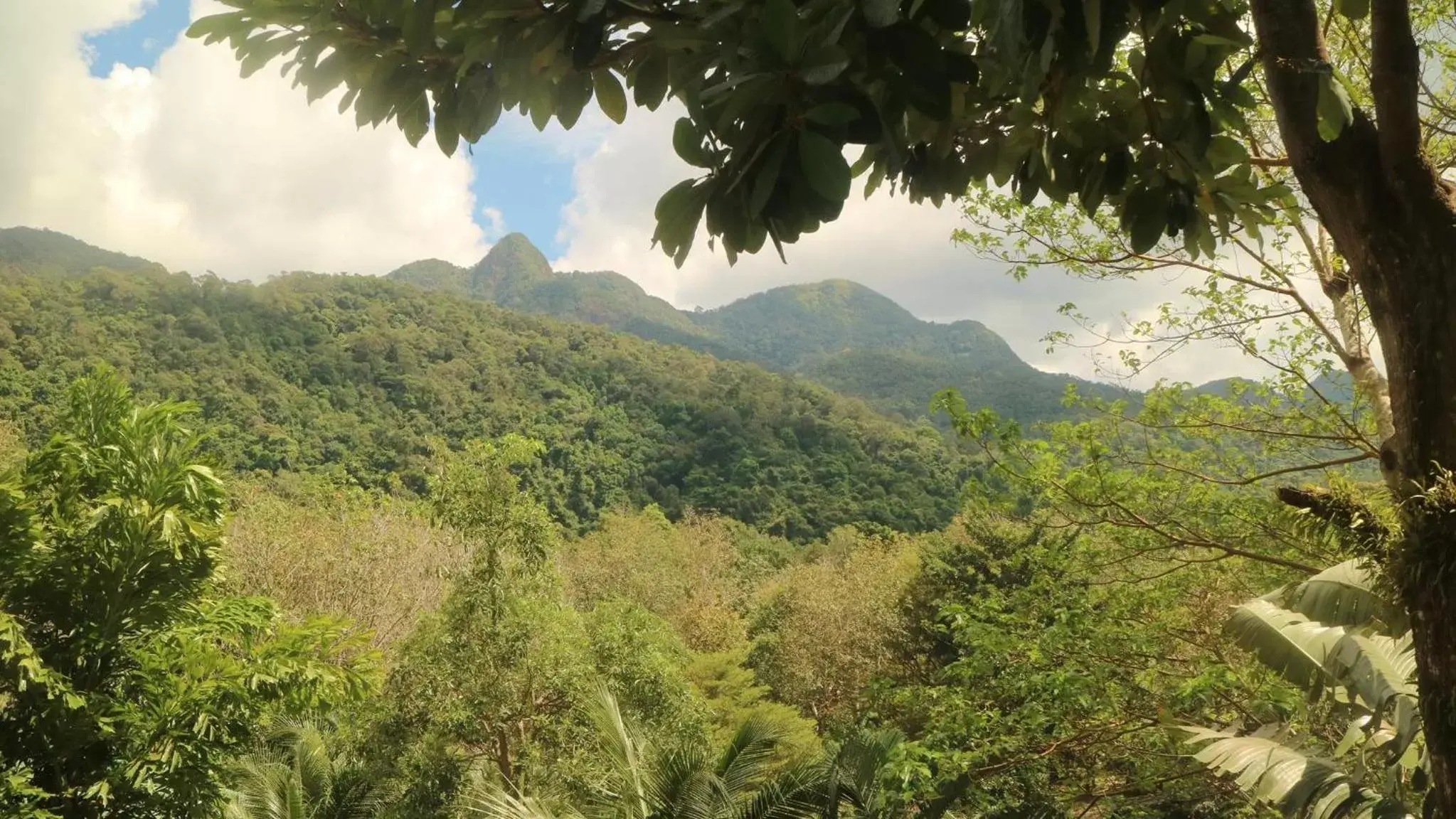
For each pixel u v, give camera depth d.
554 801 8.49
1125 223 2.24
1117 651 7.61
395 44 1.83
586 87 1.85
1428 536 2.03
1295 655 4.02
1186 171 2.17
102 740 6.97
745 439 87.38
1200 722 7.39
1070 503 7.36
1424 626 2.12
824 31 1.35
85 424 7.51
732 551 52.69
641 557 40.94
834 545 56.47
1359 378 5.48
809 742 18.47
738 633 31.12
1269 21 2.05
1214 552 7.38
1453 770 2.06
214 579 8.09
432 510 13.48
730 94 1.32
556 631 13.40
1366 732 3.96
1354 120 2.02
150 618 7.46
